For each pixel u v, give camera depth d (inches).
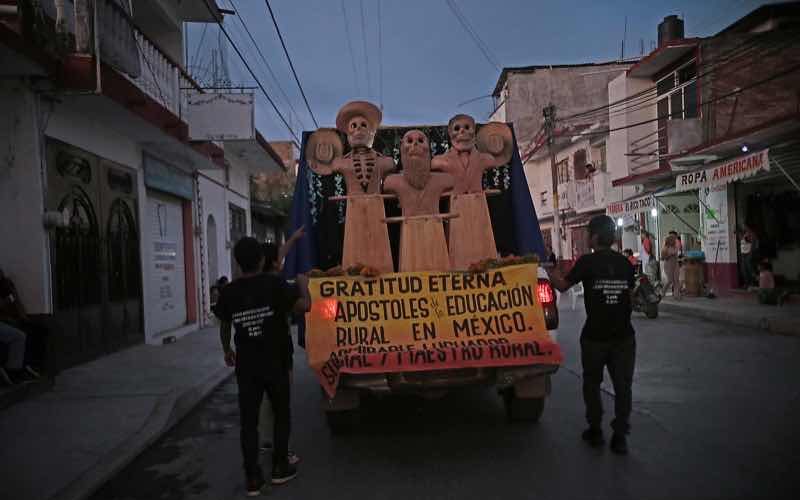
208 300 642.8
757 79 733.3
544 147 1209.4
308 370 375.6
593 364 200.4
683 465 183.6
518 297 209.6
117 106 354.3
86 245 371.6
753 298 612.1
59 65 313.6
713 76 737.6
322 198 251.8
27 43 280.4
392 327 205.2
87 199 374.9
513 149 249.4
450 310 207.6
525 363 196.7
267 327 177.6
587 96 1395.2
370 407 267.3
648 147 865.5
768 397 261.4
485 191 239.9
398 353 198.5
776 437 207.6
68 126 351.3
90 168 378.9
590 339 199.3
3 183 314.2
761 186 676.7
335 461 200.1
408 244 230.8
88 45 321.4
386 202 255.1
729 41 737.6
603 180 974.4
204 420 265.3
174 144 467.8
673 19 951.0
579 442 209.8
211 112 476.4
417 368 194.9
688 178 598.5
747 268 665.0
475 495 166.7
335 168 236.4
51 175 329.7
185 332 546.3
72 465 194.9
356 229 233.0
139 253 457.7
